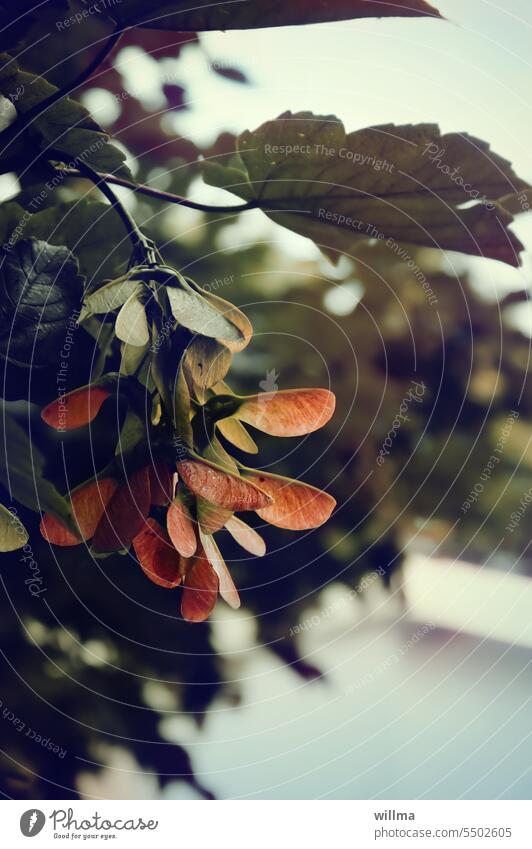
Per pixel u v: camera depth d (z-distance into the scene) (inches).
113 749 23.4
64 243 20.0
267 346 24.1
